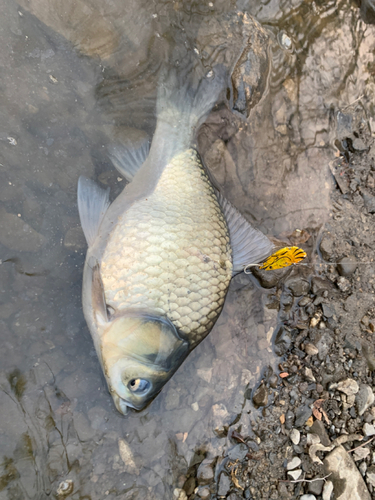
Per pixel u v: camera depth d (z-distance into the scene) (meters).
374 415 0.39
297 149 0.42
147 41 0.37
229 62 0.39
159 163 0.34
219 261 0.34
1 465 0.31
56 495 0.31
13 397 0.32
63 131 0.35
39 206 0.34
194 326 0.33
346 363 0.40
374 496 0.38
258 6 0.40
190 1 0.38
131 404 0.33
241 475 0.36
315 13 0.43
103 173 0.35
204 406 0.36
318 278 0.41
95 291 0.32
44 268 0.34
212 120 0.38
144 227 0.33
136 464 0.34
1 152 0.33
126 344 0.32
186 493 0.34
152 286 0.32
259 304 0.39
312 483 0.37
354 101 0.45
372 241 0.43
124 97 0.36
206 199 0.35
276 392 0.38
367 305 0.42
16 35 0.34
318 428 0.38
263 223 0.40
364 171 0.44
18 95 0.34
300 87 0.42
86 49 0.35
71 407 0.33
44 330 0.33
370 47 0.45
